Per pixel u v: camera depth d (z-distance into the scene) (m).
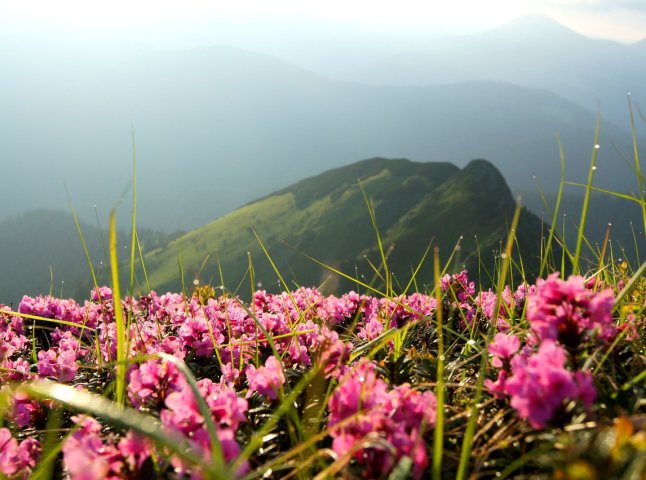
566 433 0.50
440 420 0.48
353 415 0.50
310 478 0.54
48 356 0.98
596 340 0.60
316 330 0.85
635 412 0.53
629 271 1.09
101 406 0.41
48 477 0.58
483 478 0.54
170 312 1.46
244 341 0.95
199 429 0.52
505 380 0.60
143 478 0.51
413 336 1.14
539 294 0.61
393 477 0.43
